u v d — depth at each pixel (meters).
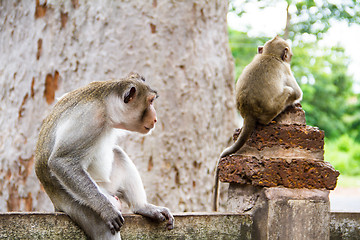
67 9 7.73
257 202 4.55
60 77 7.71
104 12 7.66
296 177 4.55
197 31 8.16
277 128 4.62
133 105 4.37
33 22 7.89
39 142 4.23
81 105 4.11
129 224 4.12
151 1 7.80
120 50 7.63
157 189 7.64
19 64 7.94
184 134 7.91
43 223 3.81
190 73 8.01
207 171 8.24
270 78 4.89
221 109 8.62
